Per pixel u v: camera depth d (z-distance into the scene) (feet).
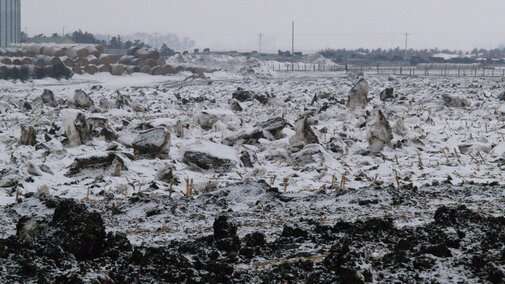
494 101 541.34
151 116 448.65
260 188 177.06
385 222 126.41
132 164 247.50
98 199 186.80
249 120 426.92
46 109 482.69
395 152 291.17
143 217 153.99
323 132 341.82
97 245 106.63
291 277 99.04
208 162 248.93
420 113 441.27
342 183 213.05
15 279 92.73
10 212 151.94
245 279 99.76
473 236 116.47
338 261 102.01
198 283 94.99
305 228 131.54
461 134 354.13
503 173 242.37
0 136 317.22
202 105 528.22
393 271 101.14
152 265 101.45
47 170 238.07
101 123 319.27
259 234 121.08
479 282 95.81
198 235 133.18
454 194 174.50
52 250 101.86
